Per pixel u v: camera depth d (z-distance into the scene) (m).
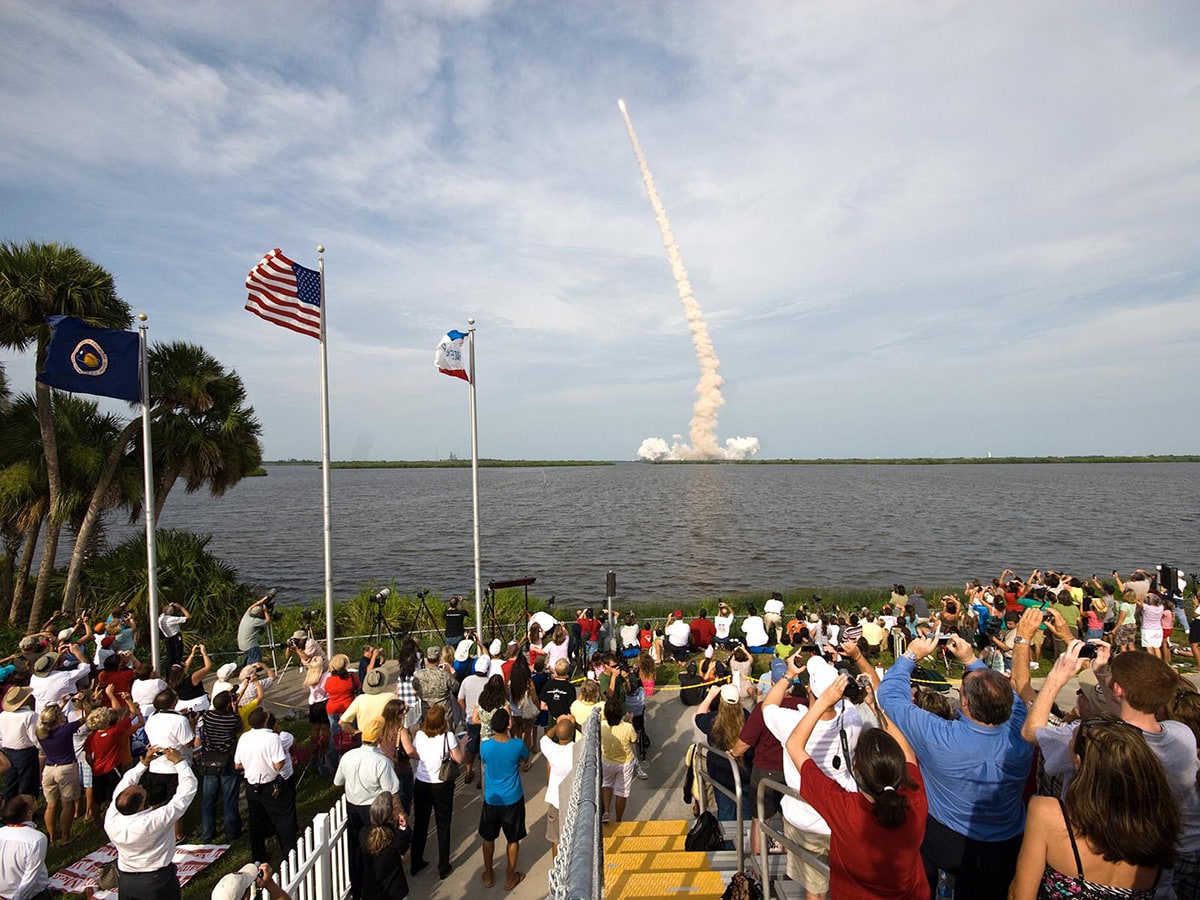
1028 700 4.57
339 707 9.21
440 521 66.12
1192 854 3.31
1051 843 2.83
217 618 18.69
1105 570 36.84
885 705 4.08
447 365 15.26
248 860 7.35
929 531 55.31
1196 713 3.97
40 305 15.86
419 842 7.10
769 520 65.06
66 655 10.24
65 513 17.20
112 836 5.48
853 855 3.26
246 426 20.81
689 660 14.38
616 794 7.62
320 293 13.76
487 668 9.91
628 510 78.12
